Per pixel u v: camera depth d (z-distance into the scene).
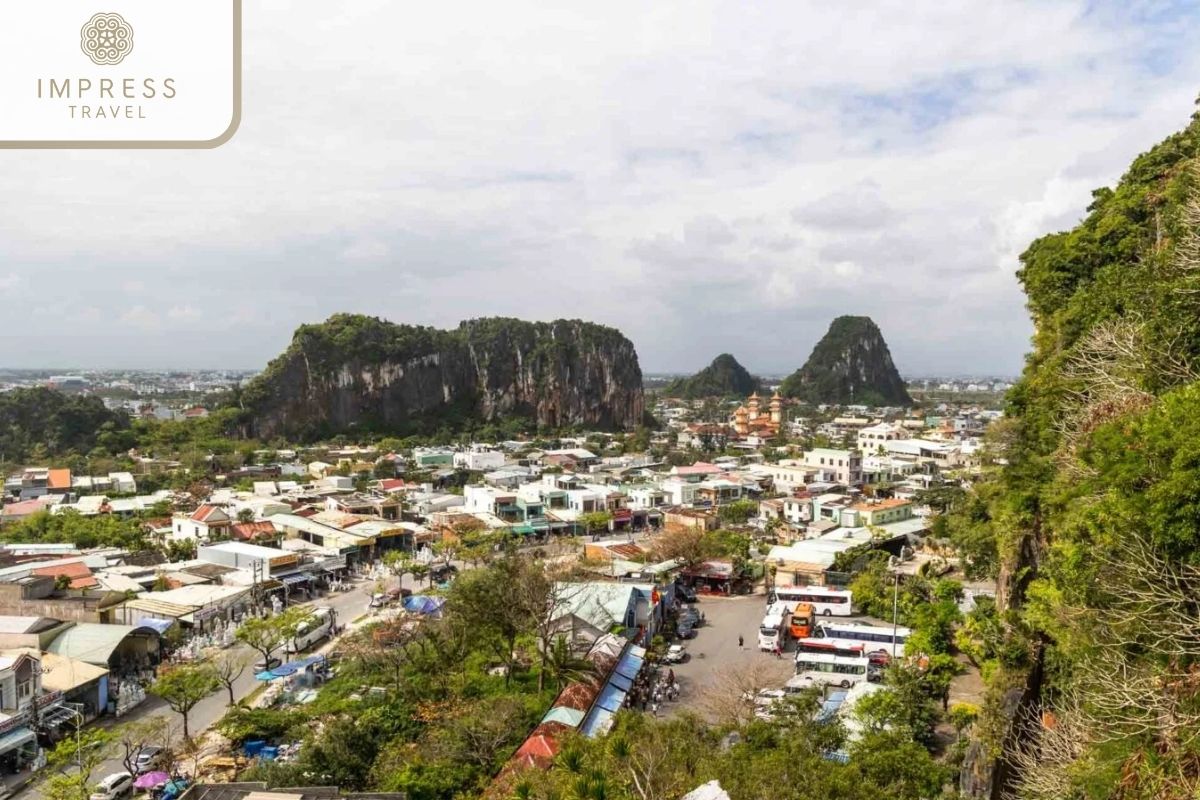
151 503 103.00
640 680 48.28
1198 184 30.34
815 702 37.66
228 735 38.94
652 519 108.00
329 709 41.78
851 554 73.38
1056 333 43.38
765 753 27.17
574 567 67.38
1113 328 30.33
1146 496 18.33
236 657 51.09
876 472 132.12
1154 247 37.06
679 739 28.28
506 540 86.38
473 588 48.25
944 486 110.00
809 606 61.16
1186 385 21.30
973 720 36.66
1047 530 34.97
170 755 36.03
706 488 116.75
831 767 26.12
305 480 130.75
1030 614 32.16
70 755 34.53
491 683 45.66
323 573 75.69
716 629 61.50
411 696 42.75
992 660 37.84
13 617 49.81
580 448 178.00
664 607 63.78
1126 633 19.34
